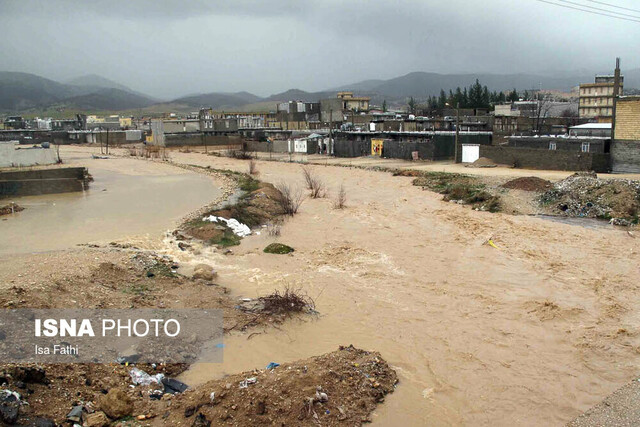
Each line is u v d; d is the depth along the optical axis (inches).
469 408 368.8
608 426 344.2
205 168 2148.1
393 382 397.7
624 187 1015.0
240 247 815.1
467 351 454.9
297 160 2375.7
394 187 1462.8
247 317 513.0
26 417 303.9
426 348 461.4
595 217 976.3
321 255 759.7
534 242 819.4
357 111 3966.5
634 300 565.3
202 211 1105.4
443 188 1353.3
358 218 1042.7
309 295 589.3
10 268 579.8
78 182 1529.3
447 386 397.1
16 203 1299.2
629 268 676.7
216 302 546.0
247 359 434.3
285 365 394.0
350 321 519.5
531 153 1617.9
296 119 3878.0
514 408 369.4
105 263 604.4
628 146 1412.4
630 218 926.4
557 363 432.8
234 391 343.6
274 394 340.2
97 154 3080.7
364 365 404.8
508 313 538.0
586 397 382.3
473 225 946.7
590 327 499.2
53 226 989.8
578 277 645.9
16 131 4301.2
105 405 334.6
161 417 335.3
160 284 587.8
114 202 1302.9
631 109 1393.9
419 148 2070.6
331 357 406.3
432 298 582.2
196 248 800.9
